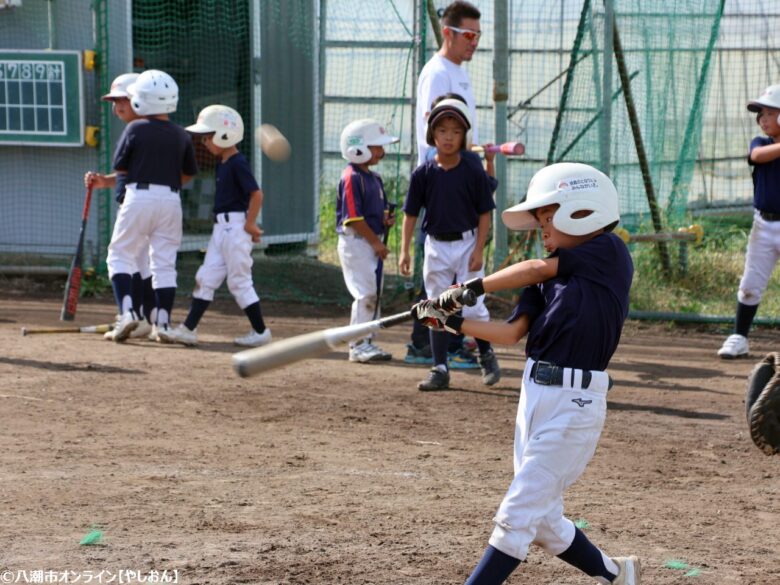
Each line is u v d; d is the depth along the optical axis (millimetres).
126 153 12188
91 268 16359
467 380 11016
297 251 19484
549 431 4730
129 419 8828
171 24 17828
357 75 20156
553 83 18797
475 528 6273
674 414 9727
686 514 6762
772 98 12000
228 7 17797
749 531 6445
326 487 7062
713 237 18922
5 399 9367
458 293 4934
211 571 5387
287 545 5852
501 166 15258
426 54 16531
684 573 5613
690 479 7629
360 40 19609
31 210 16766
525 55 19453
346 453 8000
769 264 12359
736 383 11234
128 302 12391
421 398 10047
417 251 15555
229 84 18016
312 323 14469
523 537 4676
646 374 11656
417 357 11883
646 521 6578
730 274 17047
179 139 12406
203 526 6145
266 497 6785
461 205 10430
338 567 5520
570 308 4773
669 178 17094
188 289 16688
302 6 18828
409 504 6730
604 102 14688
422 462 7812
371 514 6488
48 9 16484
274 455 7859
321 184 21406
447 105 10133
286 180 18922
